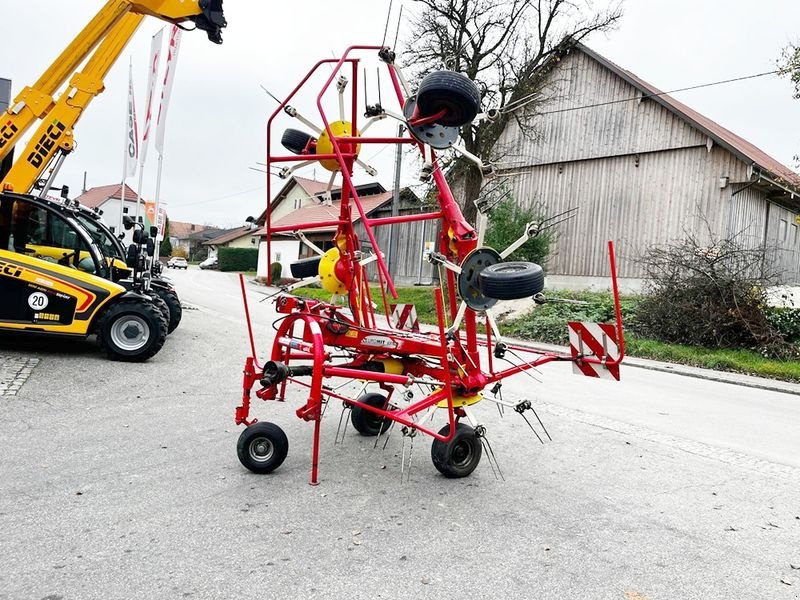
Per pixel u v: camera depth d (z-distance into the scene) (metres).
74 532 3.55
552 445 6.02
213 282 37.22
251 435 4.61
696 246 16.23
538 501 4.46
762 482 5.22
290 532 3.69
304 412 4.45
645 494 4.74
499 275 4.41
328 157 4.99
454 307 5.13
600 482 4.97
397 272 29.58
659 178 21.42
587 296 20.42
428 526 3.90
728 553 3.75
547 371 11.21
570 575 3.36
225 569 3.21
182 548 3.42
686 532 4.04
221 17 9.97
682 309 15.30
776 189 21.25
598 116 22.83
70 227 8.95
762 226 22.19
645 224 21.69
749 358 13.98
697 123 20.22
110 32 10.21
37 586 2.96
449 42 20.52
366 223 4.94
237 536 3.60
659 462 5.63
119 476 4.48
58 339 10.29
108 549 3.37
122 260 11.09
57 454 4.88
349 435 5.88
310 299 5.32
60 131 10.02
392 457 5.27
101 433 5.51
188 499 4.11
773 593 3.27
